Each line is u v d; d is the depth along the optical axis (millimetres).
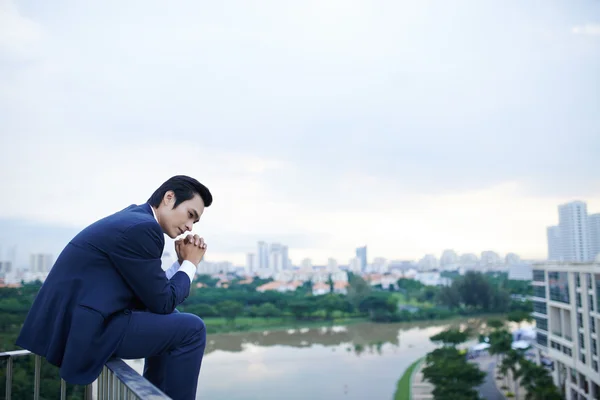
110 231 1654
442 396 53938
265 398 56531
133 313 1685
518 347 60531
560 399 42500
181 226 1901
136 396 1296
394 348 81438
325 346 82688
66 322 1607
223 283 114312
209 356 76875
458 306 107688
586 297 39656
